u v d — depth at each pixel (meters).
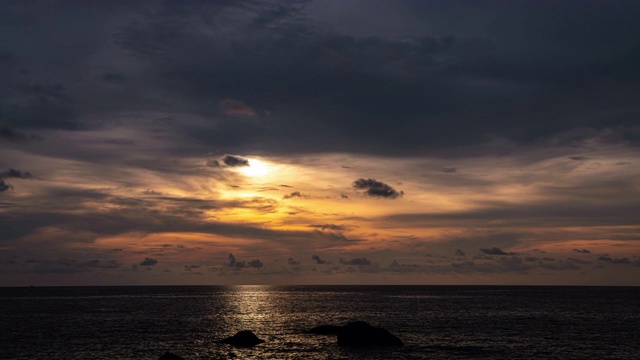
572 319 98.88
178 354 56.09
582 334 73.94
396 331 77.62
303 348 59.50
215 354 56.09
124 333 75.06
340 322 94.44
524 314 111.94
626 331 77.94
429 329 80.62
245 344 62.47
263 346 61.12
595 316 106.31
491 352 57.22
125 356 55.09
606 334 74.00
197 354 56.19
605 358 54.47
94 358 53.91
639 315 109.06
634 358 54.59
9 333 74.81
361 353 56.22
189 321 95.44
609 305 146.62
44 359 53.41
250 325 88.25
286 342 64.25
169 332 76.56
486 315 109.38
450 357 54.03
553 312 117.88
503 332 76.38
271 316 108.44
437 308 134.38
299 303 162.75
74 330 78.88
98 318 101.31
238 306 144.75
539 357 54.50
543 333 75.19
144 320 97.00
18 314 111.62
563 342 65.38
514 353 56.72
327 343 63.06
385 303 161.88
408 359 52.91
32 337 70.25
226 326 86.06
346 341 61.94
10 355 55.78
